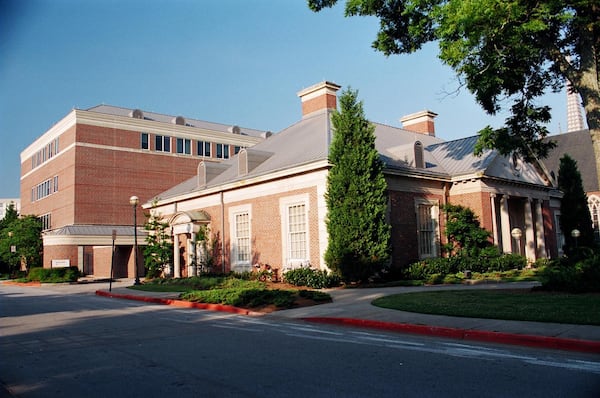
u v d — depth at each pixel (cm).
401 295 1546
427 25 1664
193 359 802
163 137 5084
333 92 3144
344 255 2052
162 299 1897
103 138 4669
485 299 1321
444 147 3194
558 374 638
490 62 1558
